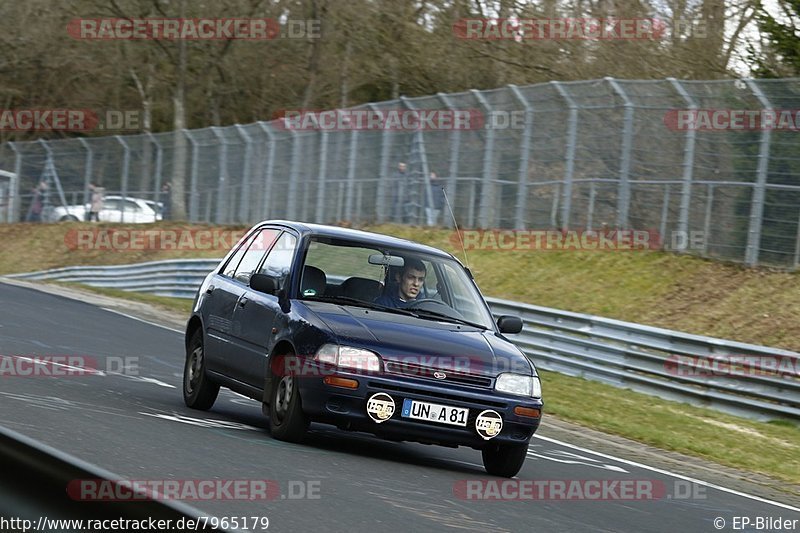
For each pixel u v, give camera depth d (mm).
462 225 77250
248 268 27812
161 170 112938
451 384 22609
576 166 69688
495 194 75000
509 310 55531
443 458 25891
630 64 92375
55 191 128000
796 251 58125
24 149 133500
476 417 22641
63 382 29703
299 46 134000
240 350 25844
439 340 23453
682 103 63750
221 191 104062
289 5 130500
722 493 26828
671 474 29109
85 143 124375
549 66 99500
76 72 149625
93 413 23812
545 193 71562
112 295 81625
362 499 18281
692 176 63219
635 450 34188
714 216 62031
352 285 25156
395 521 16984
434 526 17094
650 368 47625
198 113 154625
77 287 89500
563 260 68938
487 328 25656
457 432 22594
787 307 55094
